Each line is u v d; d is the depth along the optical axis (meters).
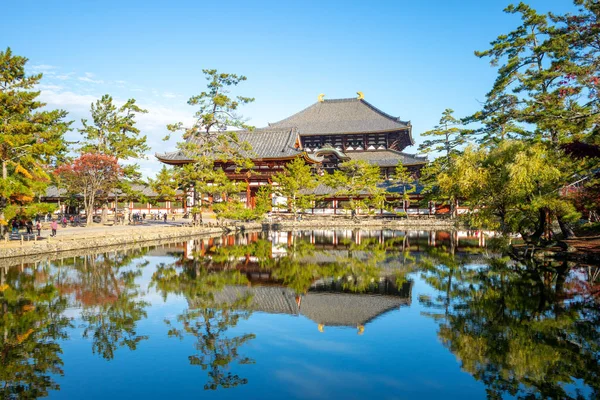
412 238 51.06
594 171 28.19
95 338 14.35
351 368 12.02
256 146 80.56
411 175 86.69
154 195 82.19
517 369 11.91
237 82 49.31
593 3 28.12
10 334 14.71
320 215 76.81
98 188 55.00
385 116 105.12
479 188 29.45
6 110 30.97
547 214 32.19
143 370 11.85
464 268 28.47
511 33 39.56
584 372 11.62
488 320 16.42
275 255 35.41
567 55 29.78
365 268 29.33
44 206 29.48
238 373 11.66
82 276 24.67
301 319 17.08
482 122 42.19
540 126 31.17
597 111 28.30
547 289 21.30
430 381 11.17
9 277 24.02
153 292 21.25
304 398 10.27
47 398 10.14
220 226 55.88
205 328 15.74
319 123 108.69
